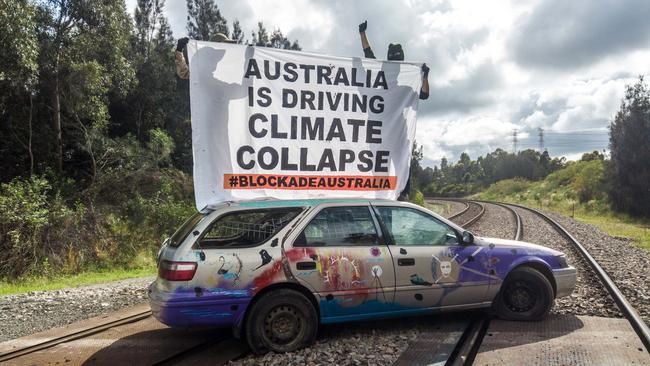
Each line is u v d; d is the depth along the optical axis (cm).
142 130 2386
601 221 2794
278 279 528
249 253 527
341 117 668
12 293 1017
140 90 2302
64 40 1619
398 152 698
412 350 532
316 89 657
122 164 1939
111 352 558
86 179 1916
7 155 1748
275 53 640
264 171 634
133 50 2378
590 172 3812
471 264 602
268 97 636
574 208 3509
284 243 541
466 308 605
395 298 570
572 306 695
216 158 616
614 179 3191
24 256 1309
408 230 598
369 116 682
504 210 3144
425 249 589
